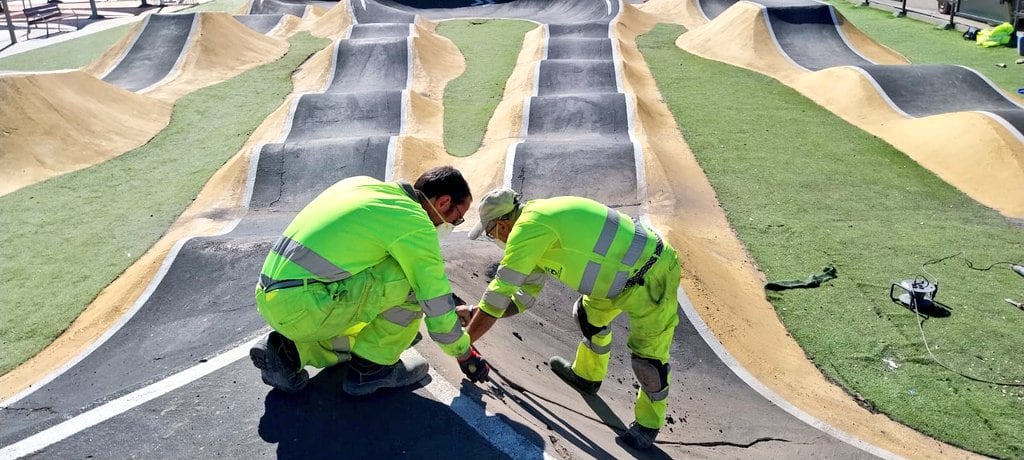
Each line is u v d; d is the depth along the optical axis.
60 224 10.66
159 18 21.11
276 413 4.09
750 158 12.48
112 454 3.83
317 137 14.13
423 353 4.67
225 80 18.80
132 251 9.68
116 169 13.00
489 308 3.98
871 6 27.17
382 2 29.22
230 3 33.19
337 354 4.23
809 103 15.55
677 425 5.29
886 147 12.93
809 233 9.80
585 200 4.13
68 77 14.77
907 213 10.46
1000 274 8.69
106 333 6.29
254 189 11.57
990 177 11.26
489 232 4.30
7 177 12.31
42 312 7.94
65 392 5.12
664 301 4.21
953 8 22.44
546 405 4.62
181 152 13.85
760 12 20.44
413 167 12.23
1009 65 18.22
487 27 24.94
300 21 25.91
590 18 24.66
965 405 6.41
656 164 11.38
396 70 18.58
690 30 23.56
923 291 7.88
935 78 15.34
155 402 4.25
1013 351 7.16
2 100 13.25
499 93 17.33
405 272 3.58
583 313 4.74
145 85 18.39
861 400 6.52
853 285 8.47
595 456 4.07
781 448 5.27
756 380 6.38
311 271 3.51
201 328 6.04
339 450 3.79
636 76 17.61
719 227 9.98
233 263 7.51
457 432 3.94
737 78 17.59
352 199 3.59
